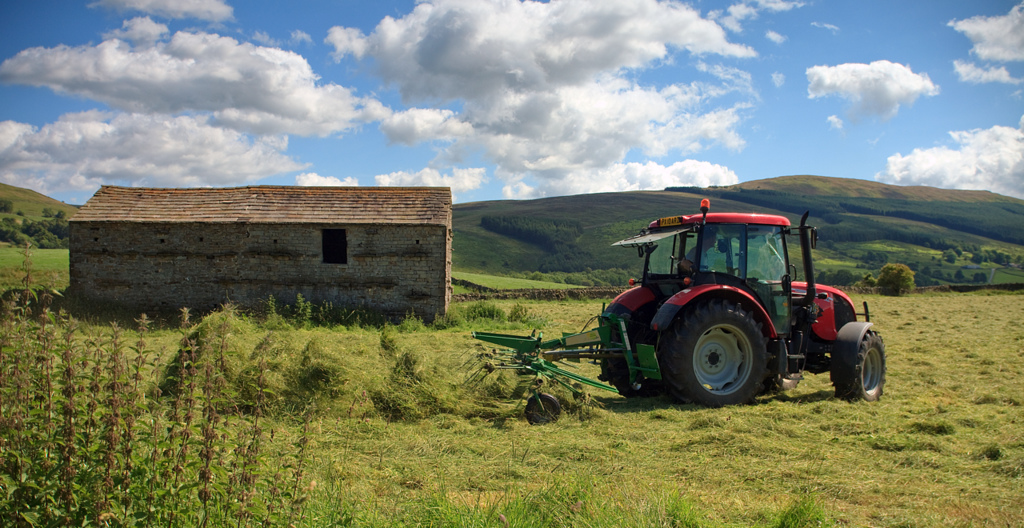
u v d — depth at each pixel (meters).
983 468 4.62
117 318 14.51
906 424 5.83
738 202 149.38
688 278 7.32
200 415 4.21
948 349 11.82
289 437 5.02
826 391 7.86
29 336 2.90
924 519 3.59
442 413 6.21
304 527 2.95
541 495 3.54
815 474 4.45
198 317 15.27
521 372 6.87
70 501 2.54
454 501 3.58
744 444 5.12
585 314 19.72
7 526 2.54
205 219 16.12
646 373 6.98
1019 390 7.83
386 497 3.78
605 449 5.04
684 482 4.29
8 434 2.59
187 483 2.67
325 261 18.86
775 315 7.54
